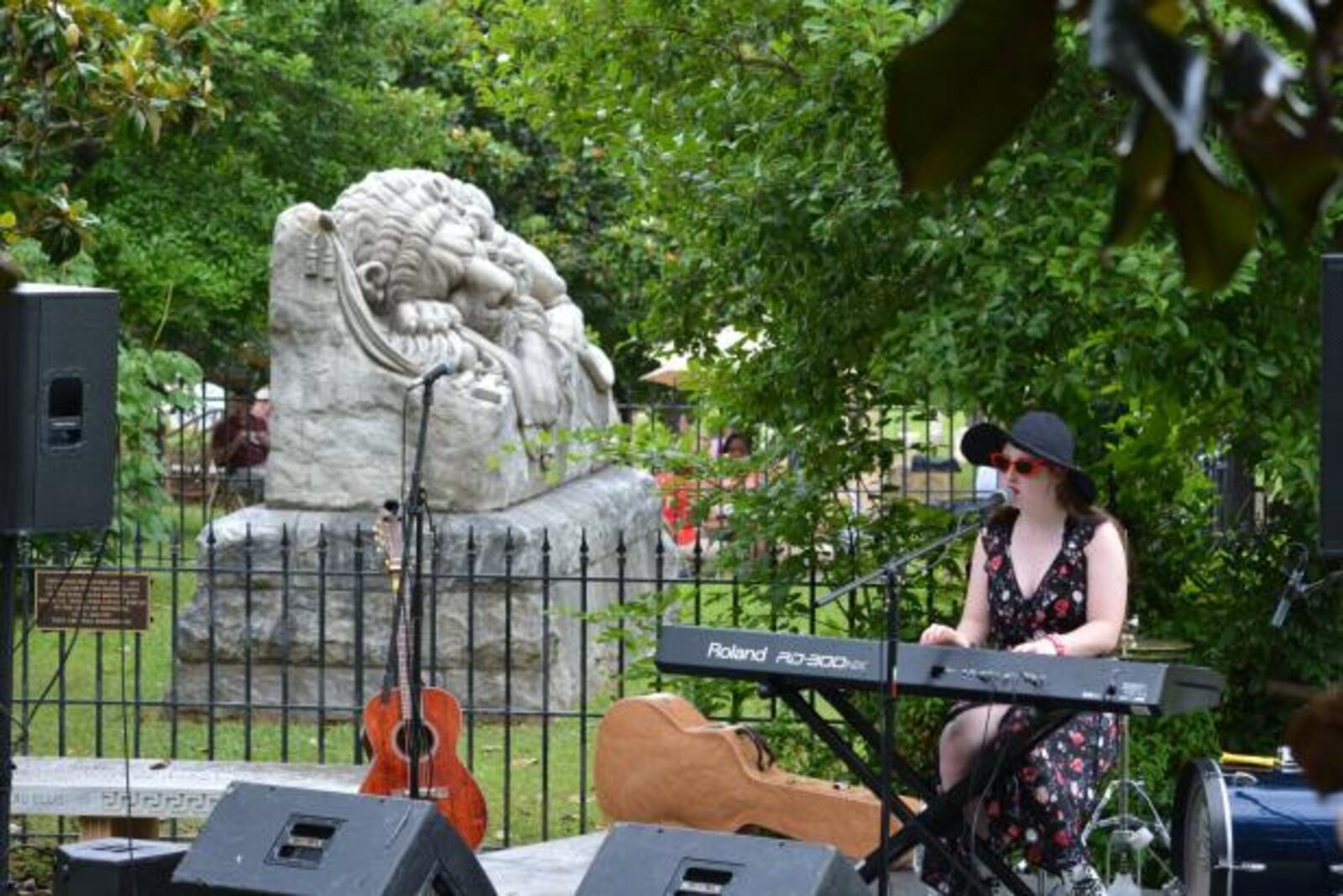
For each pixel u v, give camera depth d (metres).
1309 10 1.03
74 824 10.42
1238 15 4.32
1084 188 8.27
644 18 9.20
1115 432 9.11
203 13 10.38
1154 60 1.02
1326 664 8.95
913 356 8.34
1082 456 8.98
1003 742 6.51
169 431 23.36
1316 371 8.61
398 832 5.85
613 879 5.83
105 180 20.48
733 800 8.02
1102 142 8.19
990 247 8.17
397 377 12.95
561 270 25.56
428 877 5.85
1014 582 6.92
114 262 19.98
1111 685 6.10
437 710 8.82
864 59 8.01
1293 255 1.25
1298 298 8.38
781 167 8.77
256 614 12.80
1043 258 8.08
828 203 8.77
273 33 20.52
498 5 9.67
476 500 12.89
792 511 9.32
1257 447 8.84
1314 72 1.03
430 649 12.01
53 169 18.39
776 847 5.78
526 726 12.69
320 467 13.01
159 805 8.59
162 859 7.33
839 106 8.62
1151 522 9.21
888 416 9.52
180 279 20.11
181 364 17.69
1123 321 8.06
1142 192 1.04
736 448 12.70
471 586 10.05
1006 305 8.28
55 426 7.24
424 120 22.67
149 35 10.16
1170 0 1.03
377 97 22.14
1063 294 8.34
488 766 11.53
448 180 14.34
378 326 13.07
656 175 9.13
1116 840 7.72
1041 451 6.79
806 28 8.24
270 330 13.08
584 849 7.96
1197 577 9.18
